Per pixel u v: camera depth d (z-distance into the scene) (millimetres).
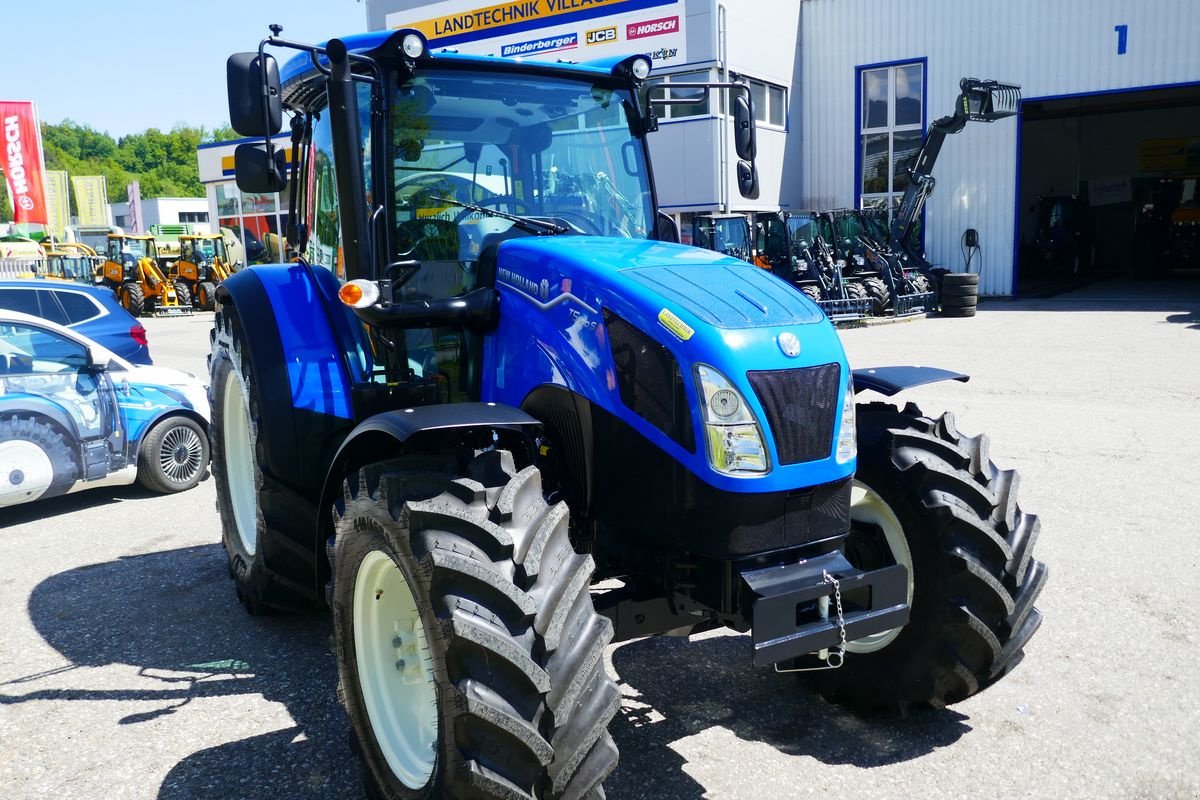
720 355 2742
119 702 3711
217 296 4594
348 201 3115
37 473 6324
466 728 2396
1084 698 3553
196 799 3035
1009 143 19188
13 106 31125
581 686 2469
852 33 20641
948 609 3193
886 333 14594
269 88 3379
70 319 9109
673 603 3039
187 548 5746
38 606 4793
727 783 3047
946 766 3125
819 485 2881
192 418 7281
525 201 3791
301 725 3514
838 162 21328
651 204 4117
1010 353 12094
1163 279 23469
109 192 118750
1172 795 2924
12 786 3125
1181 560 4938
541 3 20312
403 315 3195
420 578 2506
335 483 3316
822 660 3121
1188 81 17531
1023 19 18750
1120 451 7156
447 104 3619
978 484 3330
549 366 3152
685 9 18516
